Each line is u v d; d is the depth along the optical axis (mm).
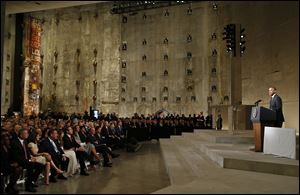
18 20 25828
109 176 7676
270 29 12828
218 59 22750
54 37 27281
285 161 6094
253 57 14297
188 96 23578
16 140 6145
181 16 24109
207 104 22844
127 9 24969
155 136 18547
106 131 12844
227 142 9586
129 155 12008
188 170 7375
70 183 6789
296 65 10992
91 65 26438
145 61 24938
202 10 23500
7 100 24672
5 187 6145
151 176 7707
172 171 7273
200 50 23438
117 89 25594
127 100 25281
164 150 11320
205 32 23312
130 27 25531
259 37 13781
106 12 26250
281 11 12008
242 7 15484
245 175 5824
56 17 27281
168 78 24250
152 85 24641
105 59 26109
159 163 9930
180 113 23656
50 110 24109
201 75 23281
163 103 24219
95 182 6918
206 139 10961
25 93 25016
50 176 6957
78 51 26781
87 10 26766
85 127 10328
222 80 22547
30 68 25531
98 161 9469
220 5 22828
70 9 27062
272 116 7395
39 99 26516
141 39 25156
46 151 7051
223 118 17375
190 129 18391
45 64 27250
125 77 25500
